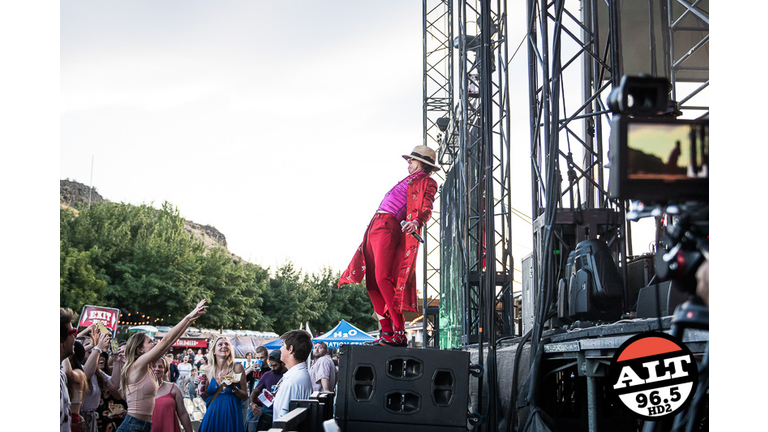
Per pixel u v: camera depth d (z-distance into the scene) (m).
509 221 11.77
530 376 4.51
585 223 5.49
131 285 34.88
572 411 5.11
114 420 5.01
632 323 3.12
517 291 14.62
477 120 12.42
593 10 6.07
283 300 50.38
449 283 16.31
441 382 3.26
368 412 3.23
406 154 4.07
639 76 1.40
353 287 55.59
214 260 42.03
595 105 6.19
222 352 5.20
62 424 2.97
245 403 6.64
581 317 4.65
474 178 12.58
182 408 4.72
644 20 9.93
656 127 1.42
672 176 1.42
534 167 5.95
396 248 3.93
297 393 4.08
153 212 45.78
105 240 35.88
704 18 6.59
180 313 37.47
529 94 6.06
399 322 3.91
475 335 10.84
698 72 10.18
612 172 1.45
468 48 11.89
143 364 4.42
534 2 6.05
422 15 20.06
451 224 15.31
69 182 73.50
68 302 31.20
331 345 15.18
